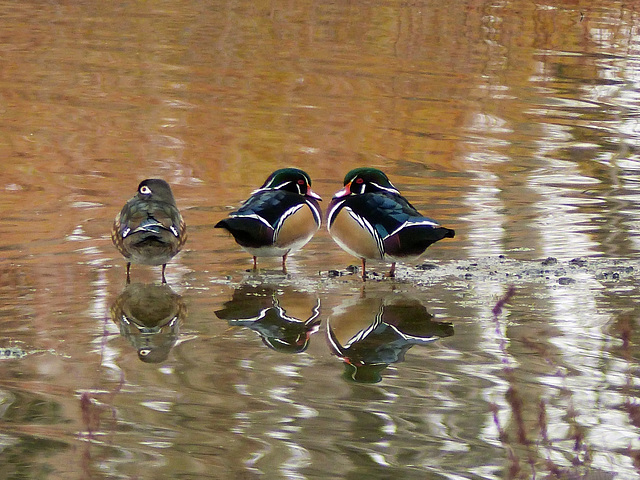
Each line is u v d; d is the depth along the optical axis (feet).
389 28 119.34
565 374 33.40
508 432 29.19
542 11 132.05
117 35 111.55
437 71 97.66
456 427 29.45
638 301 40.81
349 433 29.01
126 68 94.99
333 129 75.10
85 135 71.20
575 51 108.68
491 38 114.73
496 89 90.43
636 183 61.21
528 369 33.83
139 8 129.29
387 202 43.65
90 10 127.24
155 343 35.88
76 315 38.55
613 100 87.20
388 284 43.06
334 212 44.88
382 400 31.27
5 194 56.65
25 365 33.63
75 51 102.22
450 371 33.65
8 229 50.16
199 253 47.21
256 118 77.77
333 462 27.22
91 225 51.37
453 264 45.73
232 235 48.73
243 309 39.63
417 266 45.47
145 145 69.00
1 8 126.41
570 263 45.80
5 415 29.84
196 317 38.70
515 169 64.59
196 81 90.58
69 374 32.94
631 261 46.29
